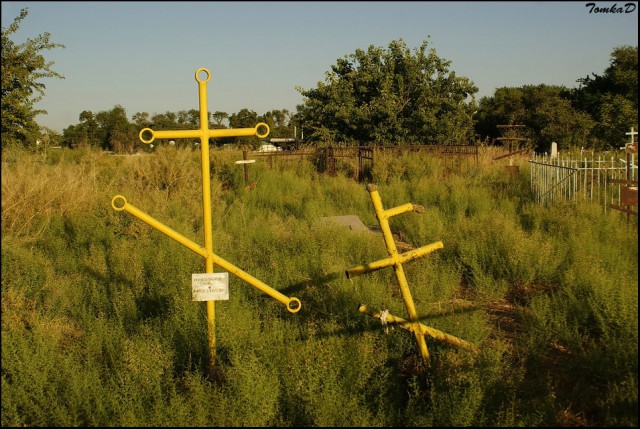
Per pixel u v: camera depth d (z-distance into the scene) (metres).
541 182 13.29
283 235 9.30
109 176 13.89
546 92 38.66
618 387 4.32
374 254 7.83
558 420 4.13
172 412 4.07
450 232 8.95
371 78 31.27
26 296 6.11
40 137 12.19
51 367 4.77
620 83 30.80
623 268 6.38
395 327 5.24
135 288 6.65
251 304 6.04
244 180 16.05
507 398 4.25
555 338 5.28
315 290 6.49
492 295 6.71
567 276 6.38
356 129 30.03
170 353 4.93
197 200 12.14
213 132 4.84
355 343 4.82
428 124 29.70
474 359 4.54
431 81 31.61
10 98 10.91
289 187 16.34
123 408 4.19
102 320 5.68
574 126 32.69
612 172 11.37
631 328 4.77
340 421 4.00
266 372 4.40
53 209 10.05
